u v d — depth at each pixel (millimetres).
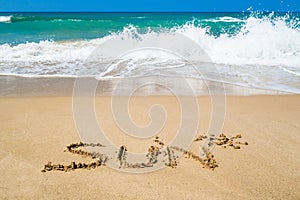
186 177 3480
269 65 9570
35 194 3131
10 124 4789
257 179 3475
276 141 4449
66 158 3816
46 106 5652
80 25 17500
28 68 8531
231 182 3406
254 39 11445
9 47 11062
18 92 6516
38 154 3902
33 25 16953
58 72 8141
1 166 3619
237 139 4473
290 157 3990
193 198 3123
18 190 3188
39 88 6824
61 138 4344
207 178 3471
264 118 5328
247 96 6582
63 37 14266
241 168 3693
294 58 10398
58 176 3439
